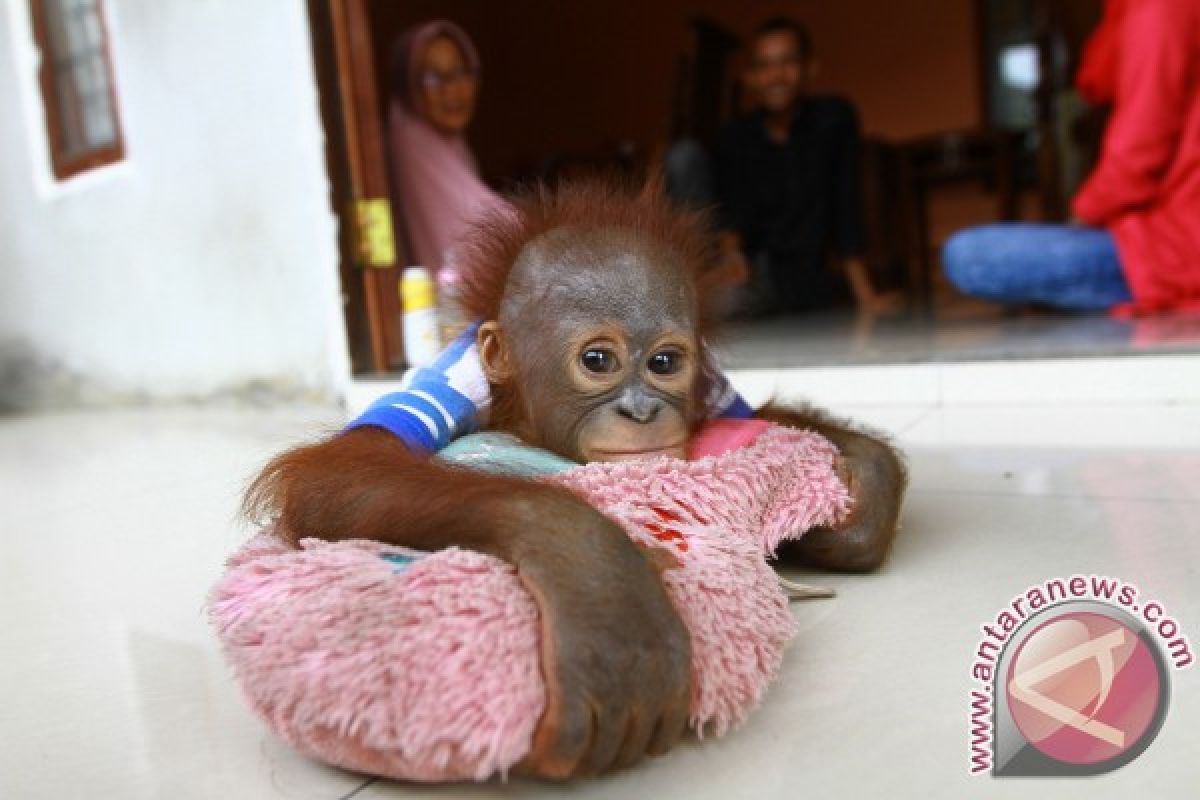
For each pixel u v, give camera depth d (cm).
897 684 65
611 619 52
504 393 83
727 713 59
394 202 249
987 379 165
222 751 63
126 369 269
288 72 211
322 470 68
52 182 277
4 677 78
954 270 235
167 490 149
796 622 71
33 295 288
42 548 120
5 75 282
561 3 528
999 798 52
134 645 84
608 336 75
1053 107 432
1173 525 93
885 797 52
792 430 89
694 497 73
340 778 59
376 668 54
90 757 63
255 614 61
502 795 55
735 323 127
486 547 58
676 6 506
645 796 54
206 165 231
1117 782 52
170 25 230
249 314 232
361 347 216
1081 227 228
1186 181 210
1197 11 204
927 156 378
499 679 52
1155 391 155
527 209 85
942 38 465
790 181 324
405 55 245
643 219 85
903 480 90
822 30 486
